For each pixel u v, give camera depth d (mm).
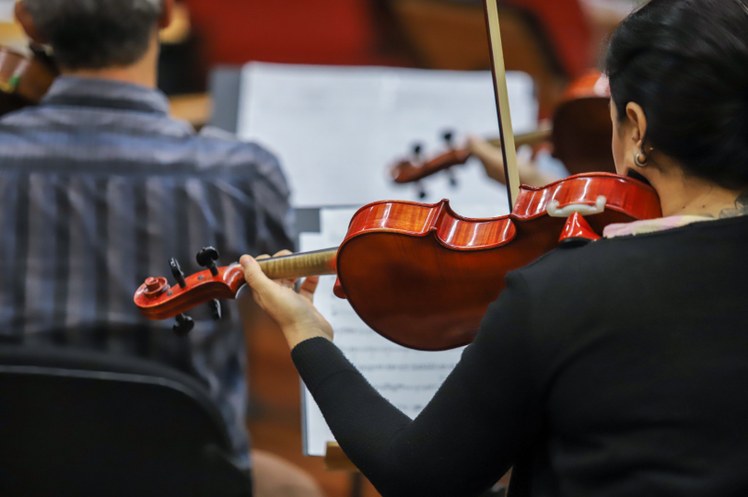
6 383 4457
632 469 3219
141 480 4691
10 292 5250
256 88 8508
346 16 10586
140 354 5336
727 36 3254
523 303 3328
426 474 3406
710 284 3277
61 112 5559
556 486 3418
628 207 3766
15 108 6023
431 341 4539
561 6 10289
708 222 3361
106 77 5660
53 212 5359
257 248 5711
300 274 4410
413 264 4262
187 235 5492
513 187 4531
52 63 5984
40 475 4668
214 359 5516
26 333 5215
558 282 3334
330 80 8609
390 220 4258
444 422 3391
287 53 10539
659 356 3230
